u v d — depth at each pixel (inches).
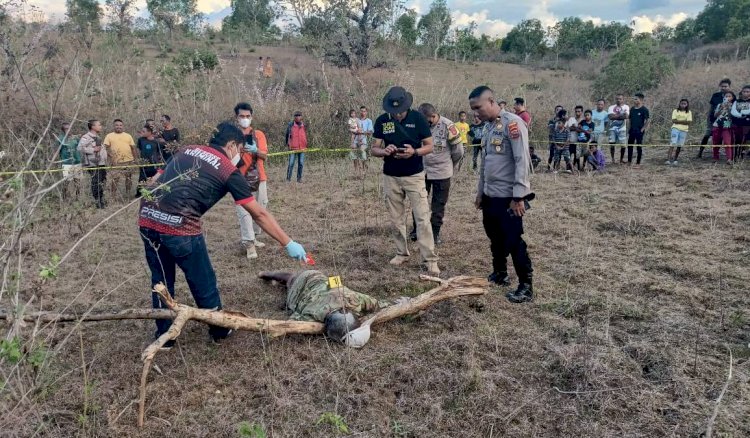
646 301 186.7
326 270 222.5
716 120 448.8
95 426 123.4
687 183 375.2
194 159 145.6
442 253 244.2
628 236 258.8
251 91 629.6
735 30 1514.5
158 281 153.6
